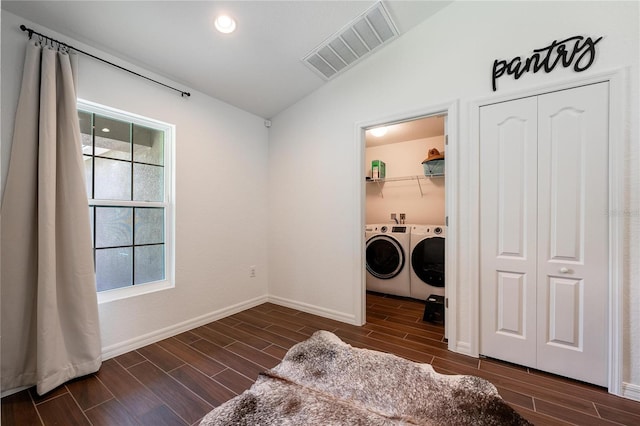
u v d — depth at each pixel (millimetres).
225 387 1646
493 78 1941
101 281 2045
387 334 2391
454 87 2100
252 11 1892
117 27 1823
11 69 1604
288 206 3154
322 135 2844
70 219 1719
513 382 1691
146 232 2309
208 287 2684
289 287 3139
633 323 1544
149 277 2322
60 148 1718
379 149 4160
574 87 1689
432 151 3467
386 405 1438
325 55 2406
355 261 2607
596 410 1446
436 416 1360
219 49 2176
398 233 3451
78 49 1843
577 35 1682
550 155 1765
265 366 1883
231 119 2936
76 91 1844
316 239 2898
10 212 1560
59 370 1637
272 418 1345
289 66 2490
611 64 1590
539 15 1798
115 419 1389
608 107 1598
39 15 1653
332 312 2768
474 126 2010
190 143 2549
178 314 2428
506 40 1905
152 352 2080
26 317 1607
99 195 2053
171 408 1466
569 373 1716
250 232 3141
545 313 1790
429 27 2205
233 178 2947
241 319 2764
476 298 1998
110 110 2055
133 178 2244
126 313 2096
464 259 2061
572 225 1704
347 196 2666
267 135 3385
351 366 1809
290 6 1902
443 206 3693
